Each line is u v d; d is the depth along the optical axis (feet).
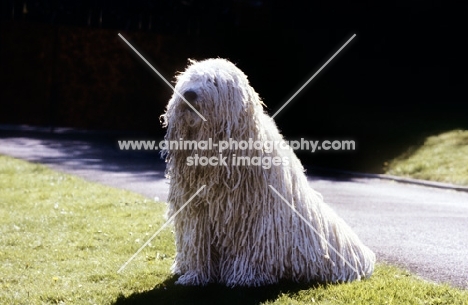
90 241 23.94
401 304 16.48
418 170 48.08
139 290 18.06
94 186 37.40
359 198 37.47
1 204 31.83
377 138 56.90
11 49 75.97
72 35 76.33
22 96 76.38
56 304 16.99
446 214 32.53
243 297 16.65
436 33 71.56
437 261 22.43
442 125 58.90
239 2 76.13
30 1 75.72
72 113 76.89
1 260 21.34
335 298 16.85
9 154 53.21
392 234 26.94
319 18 72.90
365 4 71.97
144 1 76.74
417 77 71.67
